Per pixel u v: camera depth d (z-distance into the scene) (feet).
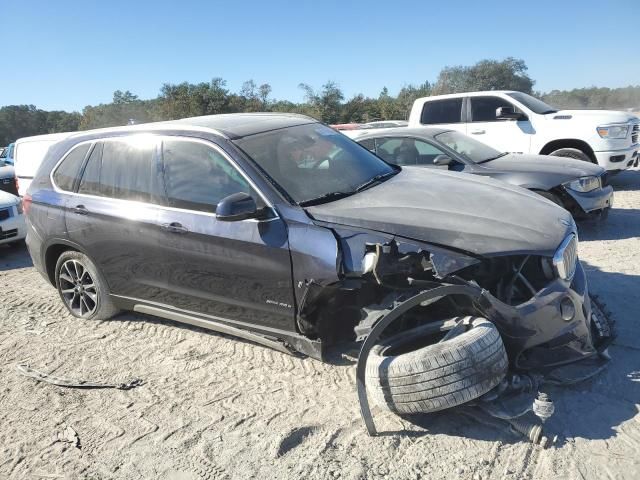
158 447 10.82
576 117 31.55
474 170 23.08
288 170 13.14
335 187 13.28
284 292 12.18
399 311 10.17
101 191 15.72
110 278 16.14
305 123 15.84
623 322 14.26
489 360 9.70
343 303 12.10
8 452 11.12
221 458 10.32
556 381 10.96
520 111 33.30
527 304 10.52
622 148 31.01
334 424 11.02
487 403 10.34
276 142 13.93
